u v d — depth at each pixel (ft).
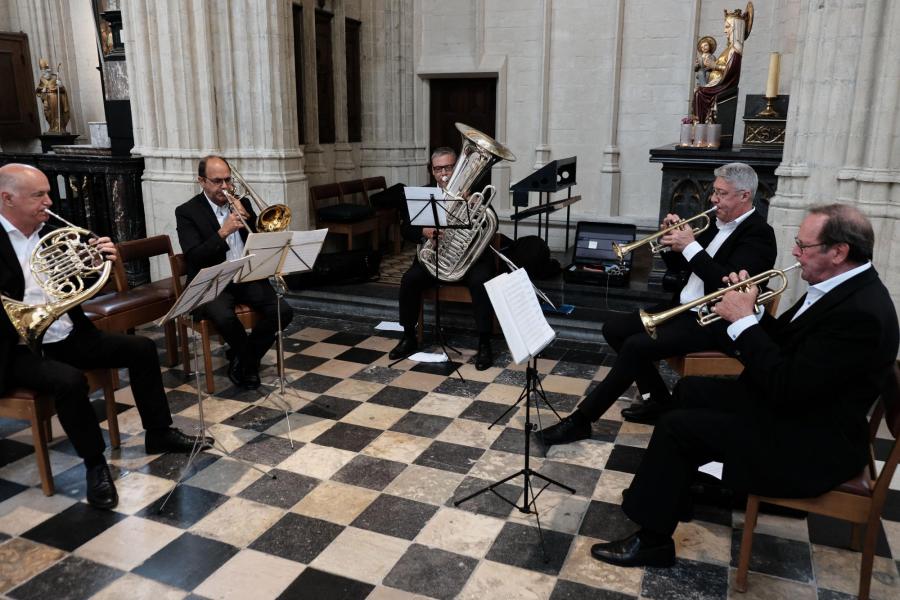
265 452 11.02
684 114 23.07
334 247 23.57
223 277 10.07
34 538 8.77
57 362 9.57
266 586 7.91
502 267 17.22
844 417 7.30
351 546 8.65
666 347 10.73
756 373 7.50
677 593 7.83
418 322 16.03
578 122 24.30
